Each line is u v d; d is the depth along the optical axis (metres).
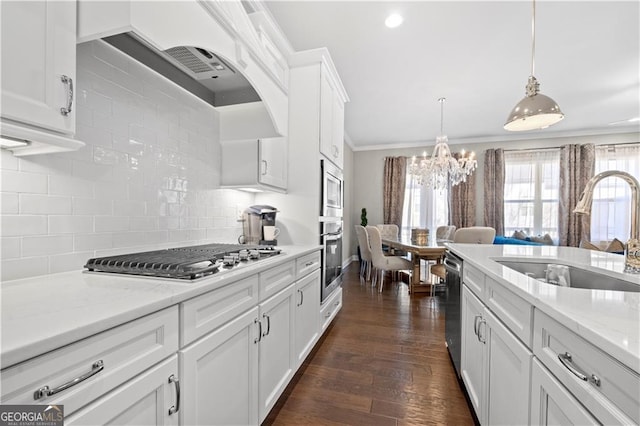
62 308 0.68
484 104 4.17
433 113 4.55
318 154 2.34
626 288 1.15
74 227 1.14
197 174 1.84
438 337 2.49
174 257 1.21
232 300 1.12
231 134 2.05
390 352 2.21
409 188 6.39
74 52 0.85
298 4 2.15
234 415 1.13
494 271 1.19
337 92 2.92
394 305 3.40
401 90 3.70
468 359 1.61
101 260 1.12
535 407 0.84
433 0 2.12
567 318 0.65
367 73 3.26
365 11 2.23
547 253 1.79
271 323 1.45
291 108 2.41
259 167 1.96
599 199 5.31
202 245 1.81
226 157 2.04
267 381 1.40
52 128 0.78
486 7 2.19
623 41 2.62
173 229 1.65
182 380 0.86
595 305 0.73
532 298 0.82
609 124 5.06
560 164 5.53
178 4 1.09
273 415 1.50
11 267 0.95
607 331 0.56
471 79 3.40
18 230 0.96
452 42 2.65
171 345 0.82
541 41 2.64
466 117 4.74
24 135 0.74
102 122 1.25
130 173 1.38
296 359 1.78
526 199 5.73
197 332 0.92
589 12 2.24
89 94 1.20
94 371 0.61
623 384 0.52
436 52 2.82
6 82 0.69
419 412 1.53
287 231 2.40
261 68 1.75
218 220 2.04
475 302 1.47
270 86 1.89
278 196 2.42
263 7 2.15
